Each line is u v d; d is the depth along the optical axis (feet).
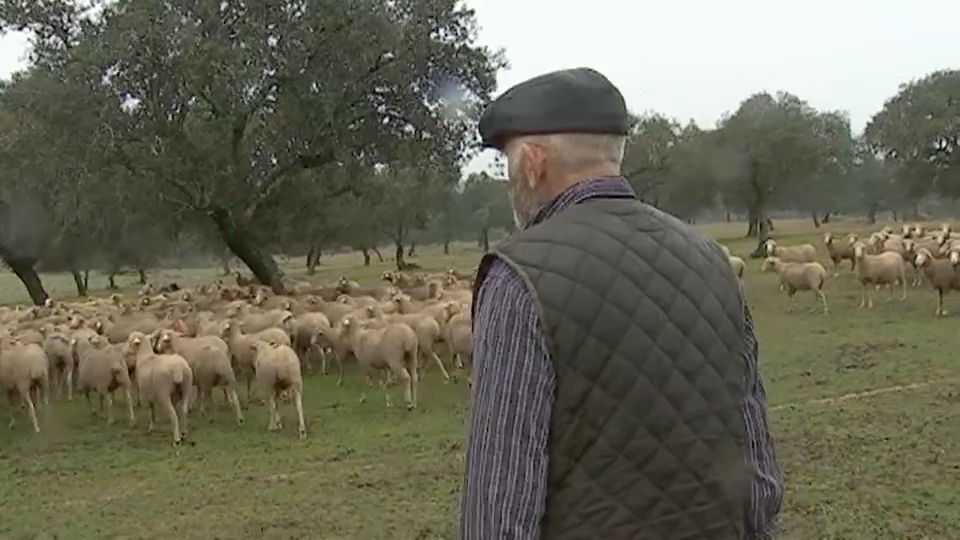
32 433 40.32
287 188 89.10
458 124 82.89
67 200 79.30
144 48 67.97
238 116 72.33
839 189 188.14
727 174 153.89
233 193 76.79
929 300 68.28
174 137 72.49
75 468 33.99
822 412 35.06
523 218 7.12
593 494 6.03
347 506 26.94
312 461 33.09
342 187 90.74
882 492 25.07
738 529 6.42
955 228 140.87
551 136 6.73
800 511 23.82
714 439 6.28
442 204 171.94
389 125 82.12
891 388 39.11
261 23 73.20
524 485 5.98
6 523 27.35
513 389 6.06
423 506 26.50
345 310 57.67
